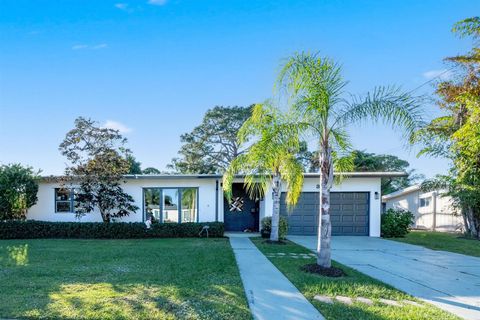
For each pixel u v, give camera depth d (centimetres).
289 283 621
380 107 703
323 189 755
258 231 1747
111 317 432
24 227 1450
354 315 453
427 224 2241
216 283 605
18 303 484
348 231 1587
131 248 1085
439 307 498
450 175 1555
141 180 1611
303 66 730
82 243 1250
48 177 1520
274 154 751
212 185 1612
